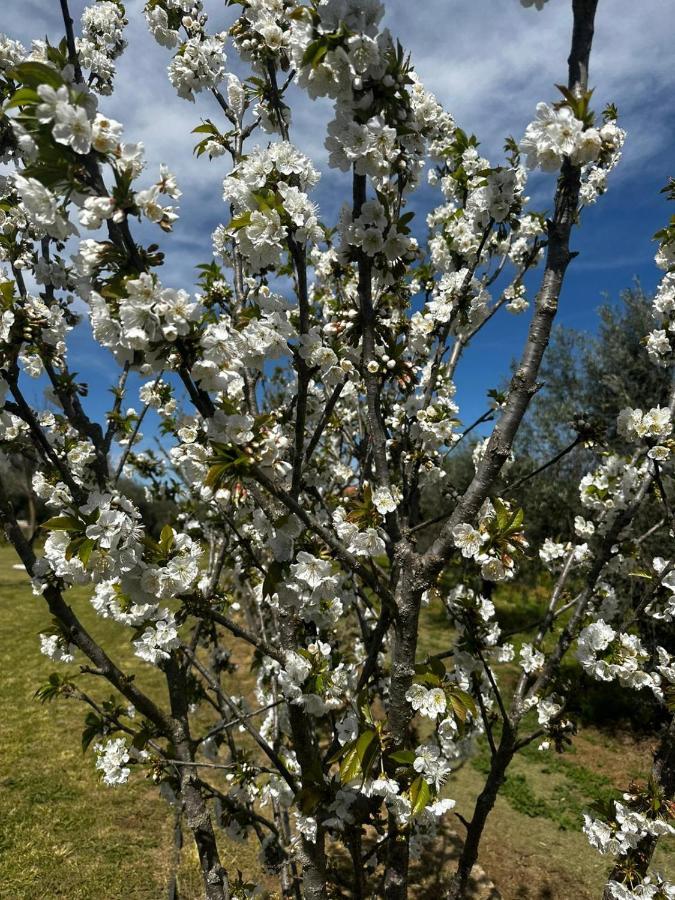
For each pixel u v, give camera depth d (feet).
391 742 5.31
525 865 16.71
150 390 9.85
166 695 26.45
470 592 9.14
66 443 8.59
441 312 8.44
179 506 14.11
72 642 6.69
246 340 4.95
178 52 8.57
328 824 5.68
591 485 10.03
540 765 22.48
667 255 9.06
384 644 11.78
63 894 14.39
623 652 8.07
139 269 3.94
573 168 4.39
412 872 15.78
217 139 7.72
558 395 33.35
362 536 5.58
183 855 15.85
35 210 3.68
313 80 4.44
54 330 5.52
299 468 5.03
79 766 20.36
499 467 4.82
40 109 3.55
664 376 25.73
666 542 20.42
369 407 5.46
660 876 7.82
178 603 6.94
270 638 12.88
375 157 4.56
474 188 8.83
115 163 3.71
